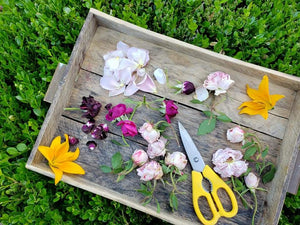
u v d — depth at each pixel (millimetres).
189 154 441
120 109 440
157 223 573
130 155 453
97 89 476
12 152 473
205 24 562
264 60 567
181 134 448
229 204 438
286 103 465
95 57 486
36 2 576
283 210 584
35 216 484
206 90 465
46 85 563
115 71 463
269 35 544
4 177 475
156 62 484
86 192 531
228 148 441
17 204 517
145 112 468
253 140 446
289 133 442
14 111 532
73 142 450
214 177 432
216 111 460
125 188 440
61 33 552
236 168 428
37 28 530
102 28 495
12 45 548
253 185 431
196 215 434
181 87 463
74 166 431
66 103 468
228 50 561
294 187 448
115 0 573
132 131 435
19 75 510
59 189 530
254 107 458
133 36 490
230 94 471
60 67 483
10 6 567
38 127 531
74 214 496
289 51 537
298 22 561
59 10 554
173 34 570
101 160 451
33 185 501
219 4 529
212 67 480
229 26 532
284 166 423
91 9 466
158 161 448
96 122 465
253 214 432
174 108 442
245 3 616
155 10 551
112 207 532
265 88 436
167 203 437
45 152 411
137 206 419
